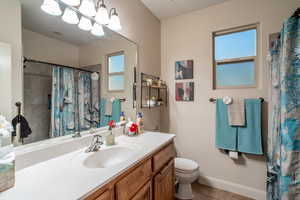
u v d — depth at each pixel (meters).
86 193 0.62
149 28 2.11
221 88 2.05
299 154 1.00
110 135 1.25
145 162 1.08
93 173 0.77
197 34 2.13
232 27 1.91
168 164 1.44
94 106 1.35
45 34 1.00
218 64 2.09
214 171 2.05
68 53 1.14
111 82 1.52
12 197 0.59
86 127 1.27
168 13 2.21
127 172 0.89
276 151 1.34
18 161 0.81
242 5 1.85
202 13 2.10
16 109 0.84
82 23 1.23
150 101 2.00
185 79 2.23
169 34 2.35
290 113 1.04
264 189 1.75
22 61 0.87
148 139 1.42
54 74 1.05
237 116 1.81
